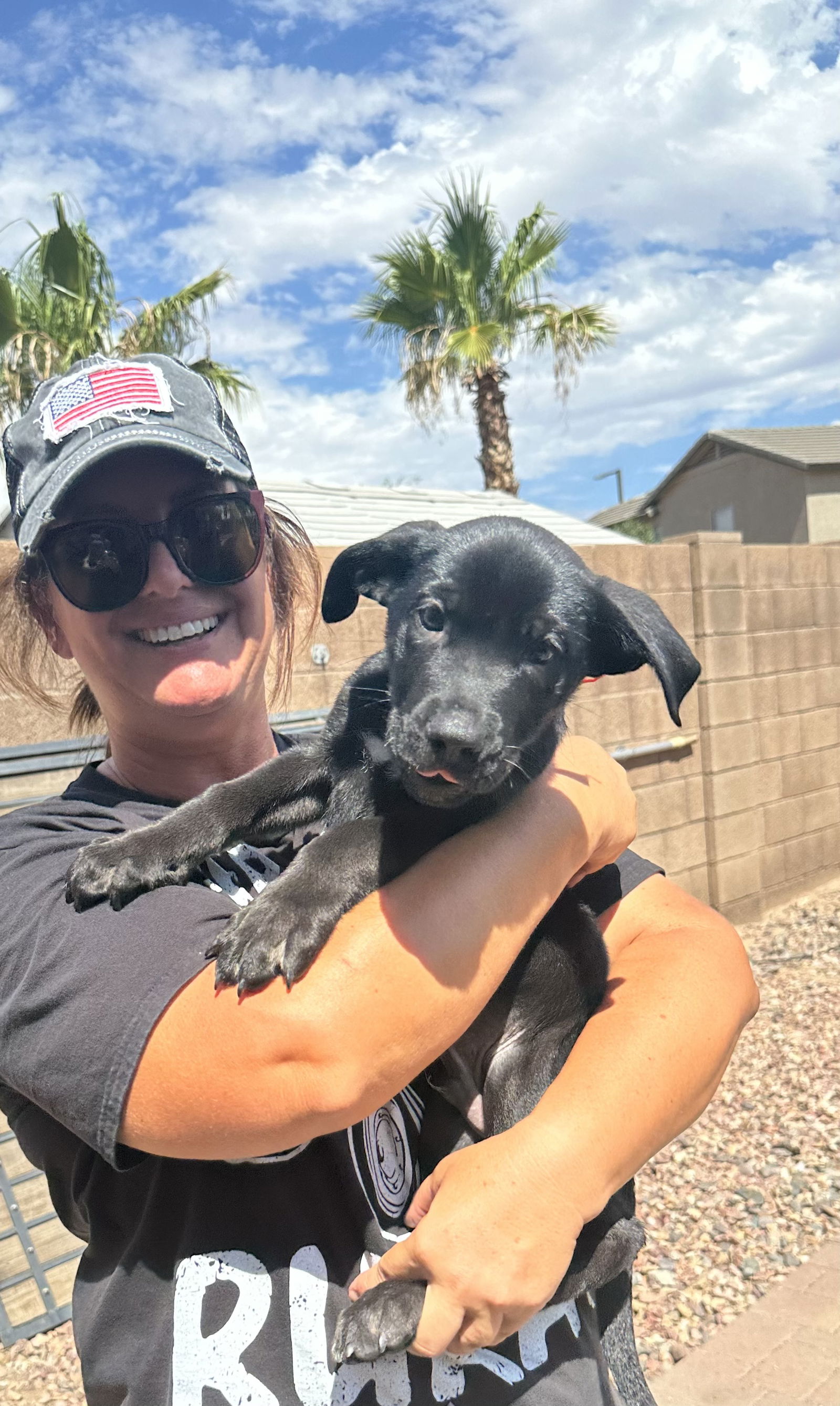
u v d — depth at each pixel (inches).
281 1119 18.1
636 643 29.3
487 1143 20.4
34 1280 57.6
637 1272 60.0
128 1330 19.9
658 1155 72.6
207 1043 18.2
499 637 27.4
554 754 29.1
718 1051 23.2
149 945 19.7
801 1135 73.0
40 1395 51.7
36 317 167.6
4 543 49.1
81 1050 18.6
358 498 153.2
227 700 26.4
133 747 27.3
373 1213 21.0
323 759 27.9
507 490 246.8
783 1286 57.3
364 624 79.8
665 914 29.8
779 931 116.3
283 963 19.2
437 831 24.1
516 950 21.1
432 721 24.4
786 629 124.7
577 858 23.6
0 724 57.2
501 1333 19.2
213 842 24.4
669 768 110.9
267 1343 19.3
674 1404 48.0
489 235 214.7
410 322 217.3
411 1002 19.0
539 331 214.7
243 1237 19.9
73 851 22.6
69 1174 21.8
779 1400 47.6
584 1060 21.7
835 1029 88.7
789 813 125.7
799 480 374.3
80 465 24.0
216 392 27.4
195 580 25.2
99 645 25.4
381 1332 19.1
